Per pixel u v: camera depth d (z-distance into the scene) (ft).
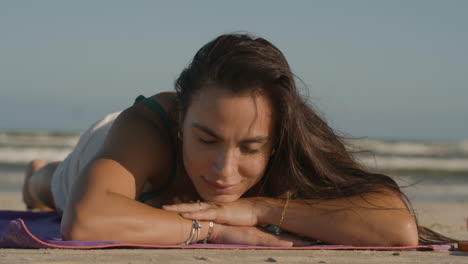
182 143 9.50
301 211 9.40
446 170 71.26
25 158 65.92
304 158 9.71
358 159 10.93
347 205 9.46
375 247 9.12
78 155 13.05
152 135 9.49
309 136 9.53
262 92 8.38
